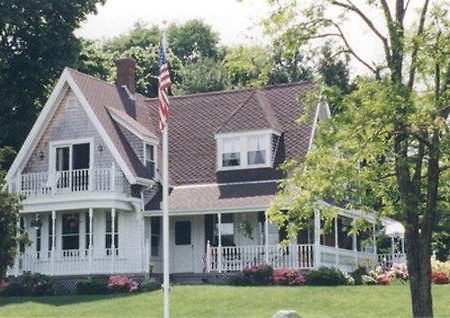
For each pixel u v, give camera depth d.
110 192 36.75
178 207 37.78
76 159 39.16
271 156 38.69
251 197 37.19
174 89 67.56
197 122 42.59
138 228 38.00
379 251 45.41
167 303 22.77
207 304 29.67
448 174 21.23
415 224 20.77
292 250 35.78
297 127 39.66
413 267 20.86
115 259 36.94
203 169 40.16
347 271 38.00
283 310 26.36
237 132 39.16
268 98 41.94
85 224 38.25
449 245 35.00
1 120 47.81
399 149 20.20
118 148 38.25
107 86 42.16
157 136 42.25
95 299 32.66
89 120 38.88
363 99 19.72
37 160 39.56
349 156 20.77
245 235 38.00
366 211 21.23
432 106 19.42
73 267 36.94
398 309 27.59
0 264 27.47
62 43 49.41
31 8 47.91
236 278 34.84
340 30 21.42
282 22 21.31
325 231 22.05
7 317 29.67
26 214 38.88
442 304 28.39
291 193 21.47
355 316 26.92
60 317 29.05
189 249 38.91
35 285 35.47
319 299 29.59
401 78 20.36
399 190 20.75
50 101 39.19
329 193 20.50
